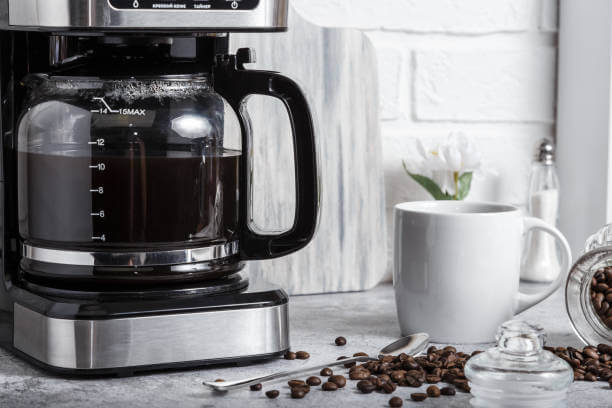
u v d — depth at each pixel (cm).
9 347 87
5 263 88
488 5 129
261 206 116
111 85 82
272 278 118
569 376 74
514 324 75
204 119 83
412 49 126
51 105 83
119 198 80
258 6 79
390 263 128
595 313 94
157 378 81
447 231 91
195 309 81
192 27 77
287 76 83
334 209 119
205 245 83
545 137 135
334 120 118
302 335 98
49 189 82
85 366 79
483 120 131
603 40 126
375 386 79
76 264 81
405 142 127
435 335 94
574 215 134
